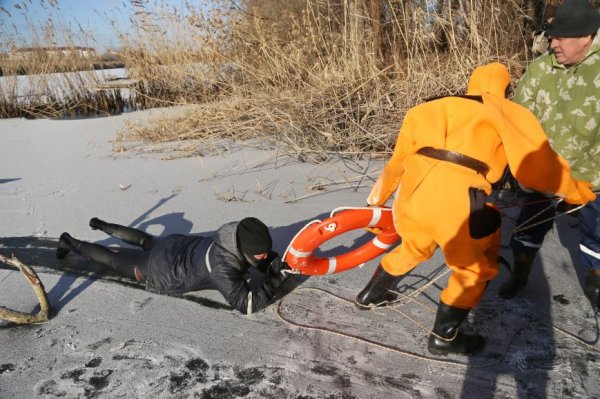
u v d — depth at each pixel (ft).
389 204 15.56
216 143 23.21
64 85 36.24
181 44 31.50
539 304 10.90
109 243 14.71
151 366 9.61
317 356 9.72
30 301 11.91
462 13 22.80
